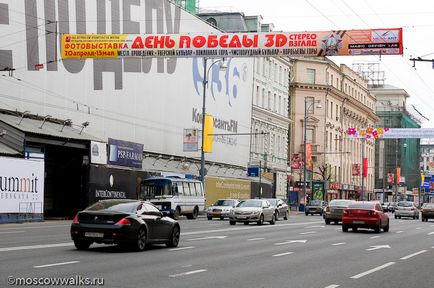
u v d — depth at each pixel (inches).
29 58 1662.2
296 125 3799.2
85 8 1861.5
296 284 492.4
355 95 4537.4
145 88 2180.1
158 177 1744.6
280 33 1132.5
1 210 1300.4
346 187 4274.1
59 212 1638.8
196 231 1175.6
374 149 5295.3
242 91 2901.1
